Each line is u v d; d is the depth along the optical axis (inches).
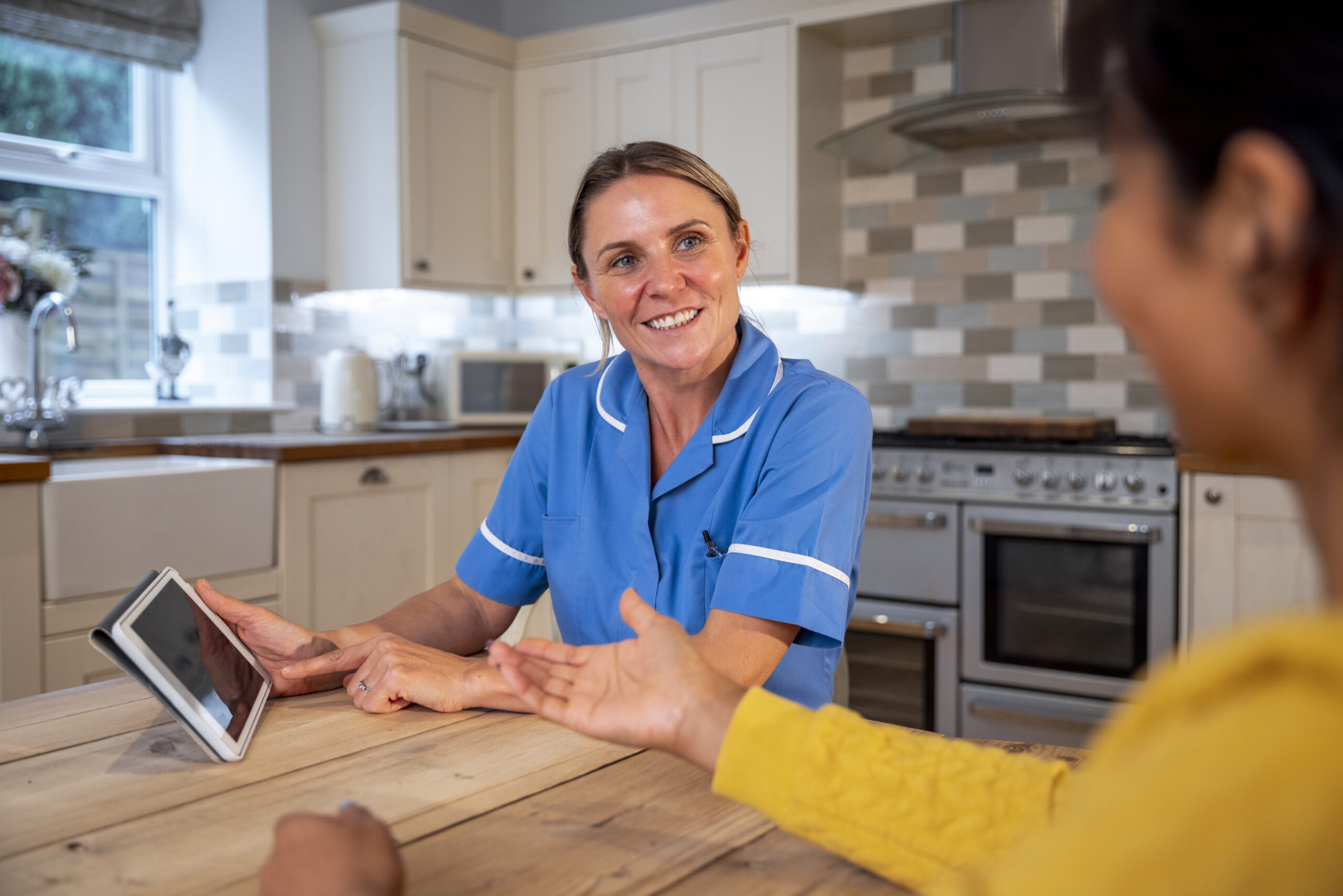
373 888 20.7
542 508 53.9
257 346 133.6
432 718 37.5
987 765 24.0
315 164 138.0
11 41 122.0
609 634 49.5
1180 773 11.4
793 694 46.5
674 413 50.1
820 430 45.3
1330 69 11.8
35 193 123.8
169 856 25.7
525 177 148.6
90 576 90.4
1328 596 12.8
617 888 24.0
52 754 33.3
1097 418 129.5
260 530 105.3
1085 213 129.0
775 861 25.5
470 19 160.7
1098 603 106.8
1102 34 14.2
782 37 130.3
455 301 159.3
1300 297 12.3
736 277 48.8
